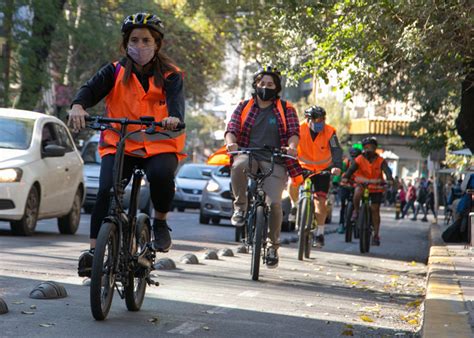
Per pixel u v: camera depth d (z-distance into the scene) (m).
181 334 8.09
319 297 11.73
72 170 20.48
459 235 24.92
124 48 8.72
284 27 20.80
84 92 8.57
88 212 30.66
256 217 13.08
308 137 17.17
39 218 19.02
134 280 9.10
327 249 21.81
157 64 8.67
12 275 11.45
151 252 9.02
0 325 7.93
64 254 14.97
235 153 12.89
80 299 9.70
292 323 9.24
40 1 34.88
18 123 19.39
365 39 18.39
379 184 21.78
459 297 10.76
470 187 25.31
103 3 39.72
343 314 10.23
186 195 41.84
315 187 17.62
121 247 8.41
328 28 19.25
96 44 38.09
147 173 8.60
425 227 42.88
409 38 17.30
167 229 9.05
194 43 53.09
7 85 35.34
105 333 7.85
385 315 10.45
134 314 8.99
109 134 8.63
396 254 21.89
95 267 8.05
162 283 11.80
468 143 24.27
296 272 15.09
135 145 8.60
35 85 35.62
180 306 9.82
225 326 8.73
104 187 8.41
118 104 8.73
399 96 28.09
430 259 17.59
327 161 17.23
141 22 8.48
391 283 14.44
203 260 15.94
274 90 13.03
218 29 49.53
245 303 10.48
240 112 13.14
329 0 18.91
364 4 17.94
